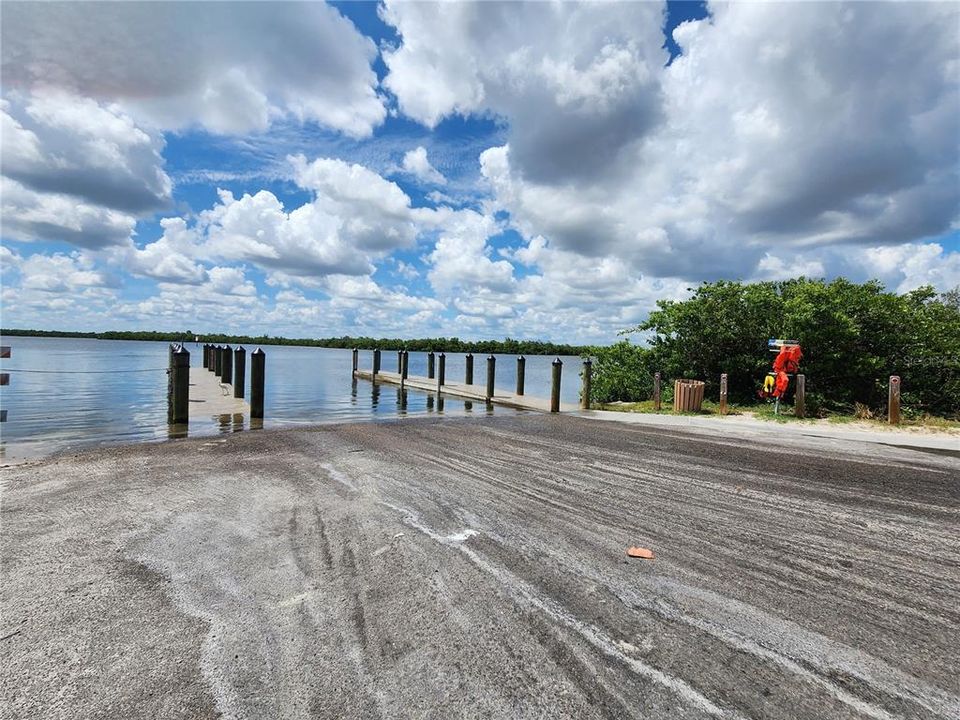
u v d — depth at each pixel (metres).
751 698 2.16
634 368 17.59
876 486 5.71
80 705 2.09
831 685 2.26
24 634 2.59
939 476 6.20
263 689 2.19
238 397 16.17
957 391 12.79
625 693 2.18
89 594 3.01
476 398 17.86
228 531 4.07
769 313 14.96
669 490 5.46
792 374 13.88
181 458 6.92
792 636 2.65
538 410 14.33
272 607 2.88
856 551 3.81
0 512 4.53
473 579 3.25
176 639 2.56
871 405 13.45
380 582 3.20
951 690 2.23
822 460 7.09
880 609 2.95
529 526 4.25
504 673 2.30
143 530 4.08
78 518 4.37
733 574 3.39
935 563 3.62
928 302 15.01
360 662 2.38
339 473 6.07
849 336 13.45
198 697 2.14
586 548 3.80
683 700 2.14
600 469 6.42
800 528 4.30
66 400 14.81
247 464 6.54
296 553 3.64
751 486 5.66
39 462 6.65
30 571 3.32
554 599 3.01
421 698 2.14
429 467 6.44
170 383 10.42
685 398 12.86
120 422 10.95
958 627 2.77
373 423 10.74
